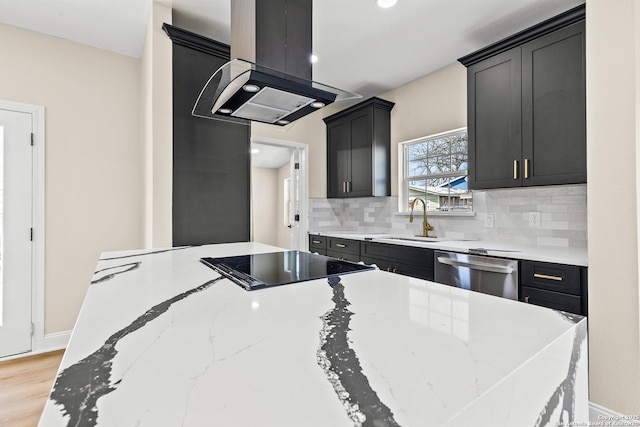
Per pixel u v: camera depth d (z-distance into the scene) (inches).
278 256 64.3
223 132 92.4
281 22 60.9
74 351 22.4
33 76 99.1
